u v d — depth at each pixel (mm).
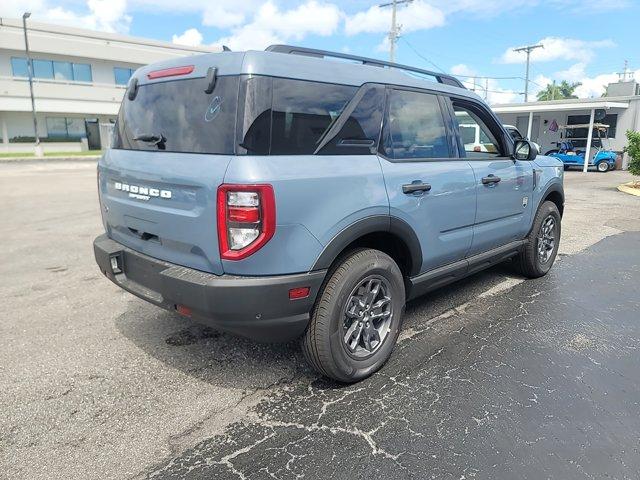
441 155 3787
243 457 2520
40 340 3875
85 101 36469
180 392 3135
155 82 3213
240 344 3799
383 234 3293
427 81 3787
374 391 3139
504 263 6035
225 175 2578
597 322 4230
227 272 2686
